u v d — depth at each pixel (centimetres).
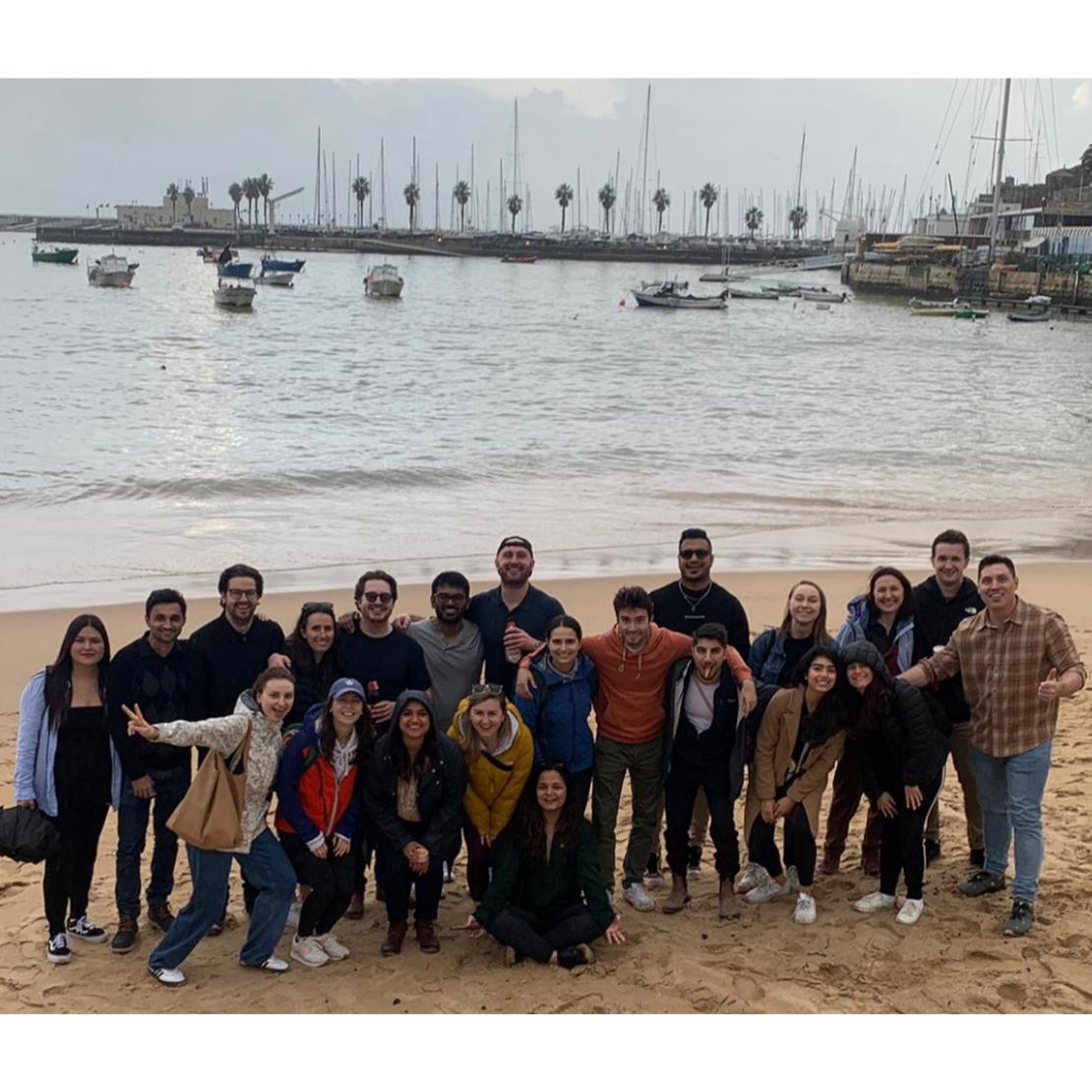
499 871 626
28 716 614
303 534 1762
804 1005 572
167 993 593
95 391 3584
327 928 631
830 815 722
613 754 668
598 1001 582
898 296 10988
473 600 709
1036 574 1590
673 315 8494
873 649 640
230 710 649
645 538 1797
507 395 3822
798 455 2706
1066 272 8606
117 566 1552
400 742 617
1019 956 611
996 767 662
